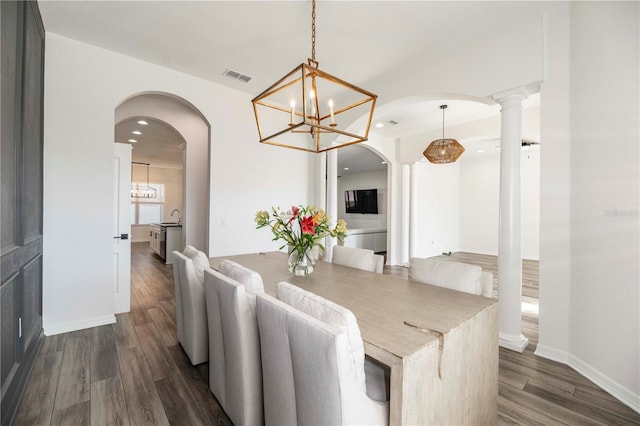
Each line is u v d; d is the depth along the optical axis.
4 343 1.57
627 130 1.86
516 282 2.54
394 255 6.41
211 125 3.63
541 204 2.39
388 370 1.37
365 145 5.70
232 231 3.84
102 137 2.89
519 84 2.46
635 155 1.82
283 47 2.87
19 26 1.86
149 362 2.21
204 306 2.14
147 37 2.72
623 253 1.87
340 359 0.90
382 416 1.08
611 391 1.89
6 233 1.64
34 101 2.29
